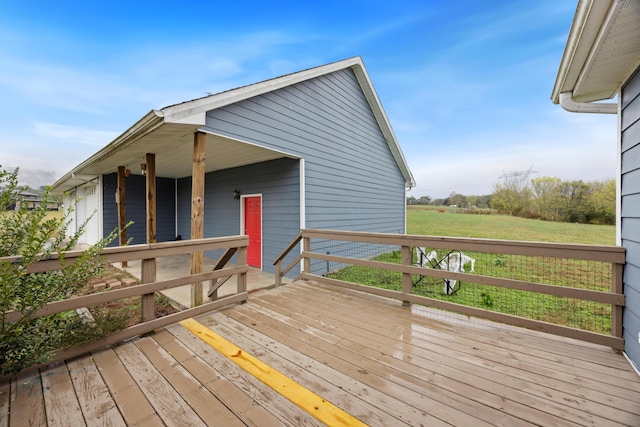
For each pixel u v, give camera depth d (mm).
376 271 6457
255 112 4414
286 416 1450
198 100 3404
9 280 1507
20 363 1629
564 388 1667
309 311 2971
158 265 6637
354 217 7309
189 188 8797
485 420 1414
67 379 1754
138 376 1796
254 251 6602
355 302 3252
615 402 1538
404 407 1511
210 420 1419
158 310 3818
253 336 2379
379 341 2285
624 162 2158
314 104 5785
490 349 2148
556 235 10164
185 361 1980
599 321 3443
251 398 1589
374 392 1636
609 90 2355
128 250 2258
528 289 2393
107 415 1449
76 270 1853
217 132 3783
